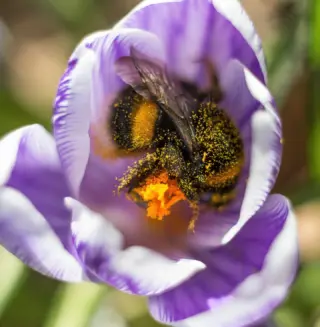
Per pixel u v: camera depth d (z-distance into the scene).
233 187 0.15
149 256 0.14
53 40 0.27
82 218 0.14
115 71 0.15
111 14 0.24
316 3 0.17
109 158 0.15
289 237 0.14
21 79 0.26
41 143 0.15
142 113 0.15
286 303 0.20
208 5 0.14
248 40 0.14
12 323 0.21
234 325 0.14
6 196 0.14
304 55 0.18
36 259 0.14
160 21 0.15
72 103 0.14
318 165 0.18
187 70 0.15
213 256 0.15
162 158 0.15
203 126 0.15
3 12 0.28
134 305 0.21
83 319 0.17
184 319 0.14
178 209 0.15
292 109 0.21
